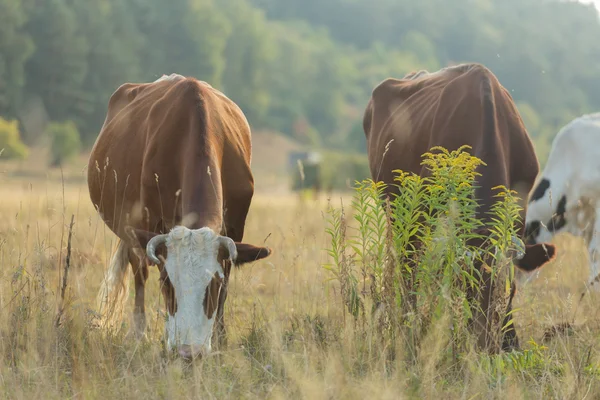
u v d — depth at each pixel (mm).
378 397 7258
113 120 12180
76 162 72312
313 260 13516
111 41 118125
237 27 175875
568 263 14859
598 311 11250
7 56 96500
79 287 9586
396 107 13398
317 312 10461
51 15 105500
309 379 7594
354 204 9727
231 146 10680
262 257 8812
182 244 8445
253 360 9016
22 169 47875
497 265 8672
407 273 9672
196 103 10328
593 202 15039
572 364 8195
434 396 7805
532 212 15602
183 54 146375
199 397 7512
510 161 10836
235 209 10789
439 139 11227
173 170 10102
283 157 160375
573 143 15281
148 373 8203
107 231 16938
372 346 8883
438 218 9133
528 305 10797
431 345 8531
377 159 13258
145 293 12180
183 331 8195
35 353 8391
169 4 145625
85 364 8703
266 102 181500
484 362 8367
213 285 8391
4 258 11422
